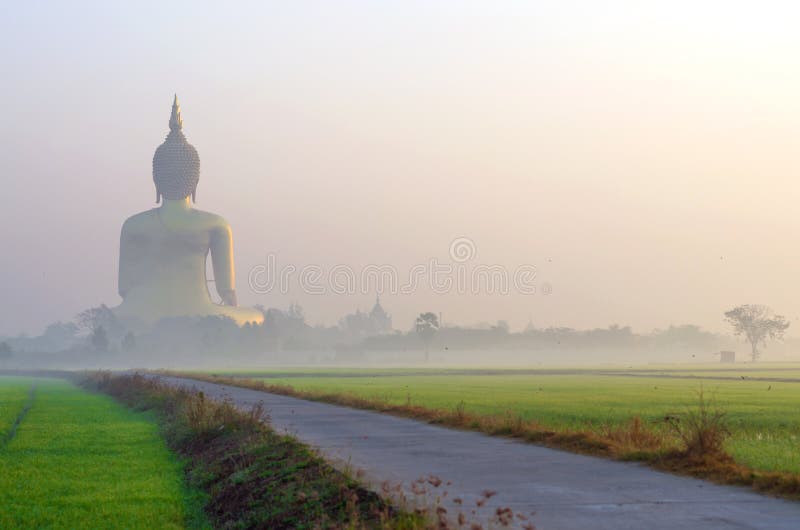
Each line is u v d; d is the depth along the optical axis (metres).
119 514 19.72
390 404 49.62
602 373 168.88
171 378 119.19
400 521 14.45
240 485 21.81
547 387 95.19
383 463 23.72
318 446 28.06
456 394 75.50
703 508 16.55
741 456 25.00
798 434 35.69
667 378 135.00
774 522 15.15
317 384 106.06
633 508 16.59
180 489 23.53
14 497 21.97
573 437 28.27
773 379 131.00
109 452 32.47
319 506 17.28
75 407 62.22
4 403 65.50
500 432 32.25
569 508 16.61
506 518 14.09
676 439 27.16
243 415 34.31
